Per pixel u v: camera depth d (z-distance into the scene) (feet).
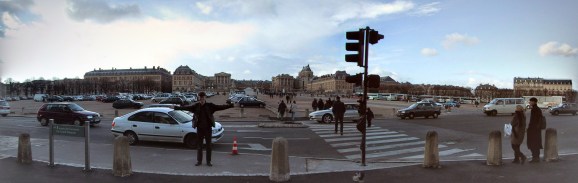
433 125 88.53
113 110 156.25
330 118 92.53
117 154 29.73
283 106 104.53
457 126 85.76
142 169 33.32
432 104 118.11
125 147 29.84
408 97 353.51
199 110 34.53
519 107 35.12
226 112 140.97
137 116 51.24
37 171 31.17
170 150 46.14
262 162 37.93
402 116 115.55
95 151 44.42
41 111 80.53
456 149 51.03
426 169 32.48
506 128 63.98
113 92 567.18
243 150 48.19
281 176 28.45
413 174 30.60
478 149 50.98
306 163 37.32
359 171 31.68
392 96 375.25
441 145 54.95
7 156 37.99
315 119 92.94
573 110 142.10
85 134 31.32
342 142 57.16
